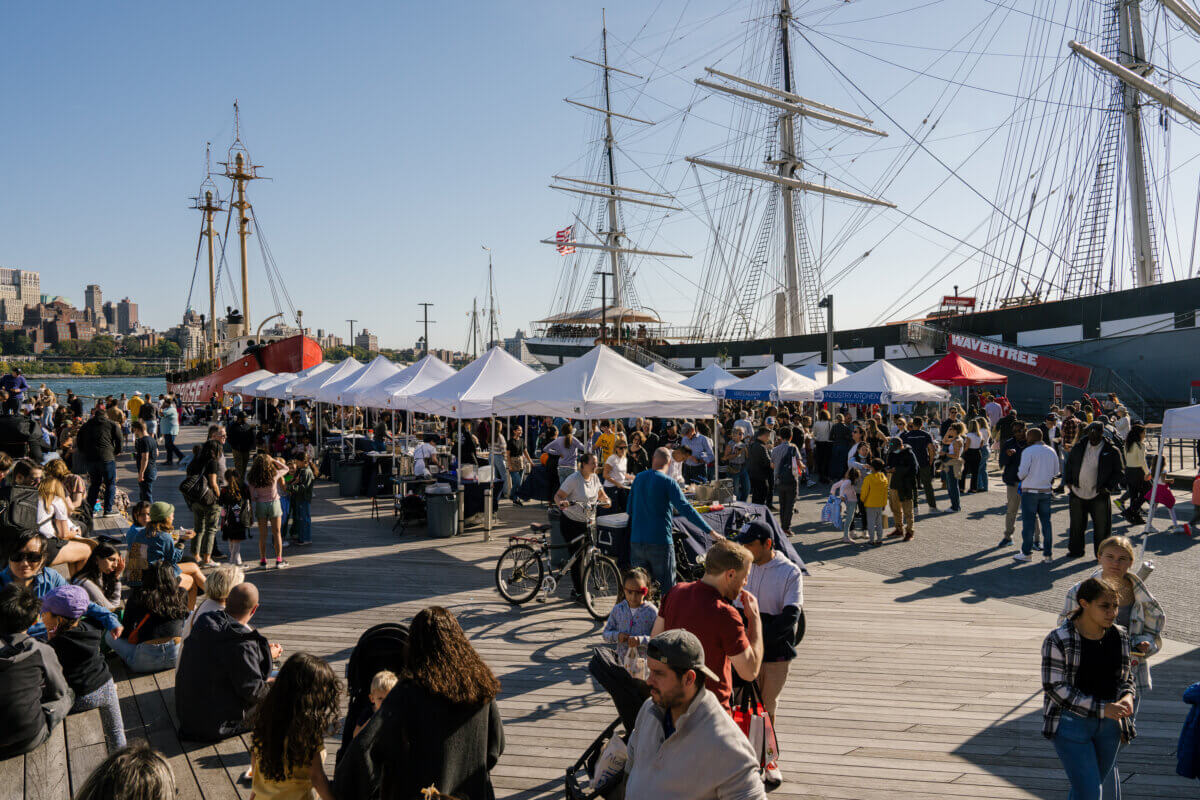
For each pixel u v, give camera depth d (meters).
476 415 12.94
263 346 28.14
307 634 7.63
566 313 65.50
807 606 8.62
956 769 4.82
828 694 6.07
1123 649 3.52
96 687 5.07
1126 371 28.64
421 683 3.12
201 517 10.34
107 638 6.38
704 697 2.57
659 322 59.69
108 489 13.98
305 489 11.97
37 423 14.92
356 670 4.01
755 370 45.00
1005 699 5.96
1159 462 8.95
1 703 4.37
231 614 5.11
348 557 11.21
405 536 12.79
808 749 5.10
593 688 6.27
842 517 13.07
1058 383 27.56
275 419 26.09
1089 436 10.59
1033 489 10.60
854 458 13.85
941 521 14.09
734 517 8.91
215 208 53.94
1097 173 33.00
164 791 2.17
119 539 11.73
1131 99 29.20
